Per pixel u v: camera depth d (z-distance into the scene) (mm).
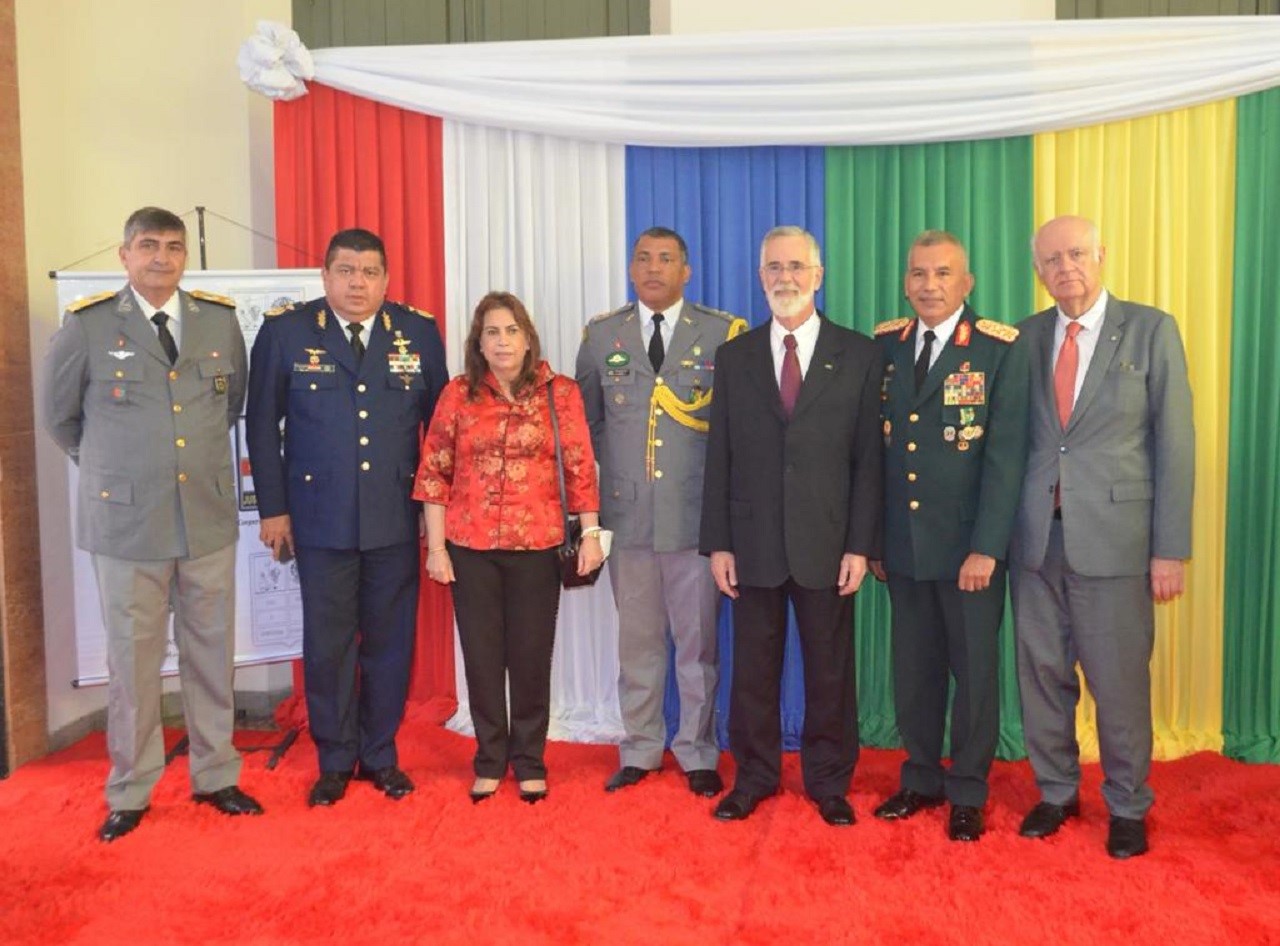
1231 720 3629
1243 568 3592
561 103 3672
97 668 3590
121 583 2955
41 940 2369
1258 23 3439
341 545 3135
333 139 3805
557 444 3174
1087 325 2857
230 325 3143
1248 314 3549
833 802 3018
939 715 3068
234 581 3160
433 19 4105
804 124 3578
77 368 2957
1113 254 3605
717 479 3070
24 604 3611
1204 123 3535
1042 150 3600
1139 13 3840
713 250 3732
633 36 3781
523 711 3227
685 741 3375
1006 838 2854
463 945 2328
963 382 2873
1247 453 3574
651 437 3271
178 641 3117
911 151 3648
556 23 4082
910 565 2920
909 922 2402
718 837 2902
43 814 3107
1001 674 3648
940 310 2879
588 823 3006
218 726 3154
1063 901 2488
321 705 3238
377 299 3182
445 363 3414
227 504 3109
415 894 2564
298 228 3830
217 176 4113
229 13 4070
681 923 2418
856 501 2957
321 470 3146
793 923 2400
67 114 3943
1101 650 2828
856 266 3703
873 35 3521
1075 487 2811
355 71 3715
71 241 3957
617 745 3738
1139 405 2797
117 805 3023
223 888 2609
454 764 3525
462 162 3783
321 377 3158
